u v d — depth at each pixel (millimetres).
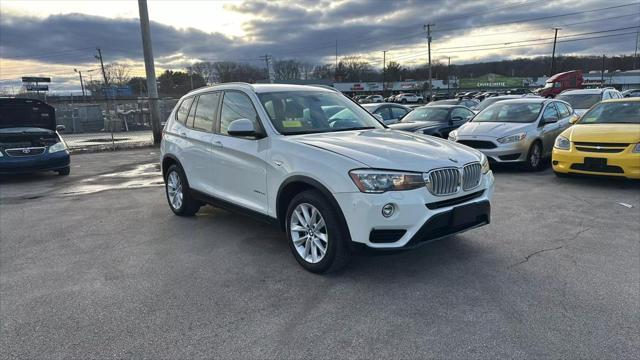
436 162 3842
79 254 4910
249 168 4738
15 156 9984
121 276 4250
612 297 3549
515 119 9992
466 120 12281
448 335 3061
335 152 3928
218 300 3691
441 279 3967
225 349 2975
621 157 7320
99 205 7328
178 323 3334
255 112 4793
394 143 4246
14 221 6430
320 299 3650
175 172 6316
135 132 31219
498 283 3859
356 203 3650
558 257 4422
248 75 82438
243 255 4719
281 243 5078
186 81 85438
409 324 3223
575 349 2857
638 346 2873
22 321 3422
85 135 28672
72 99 66062
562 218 5793
